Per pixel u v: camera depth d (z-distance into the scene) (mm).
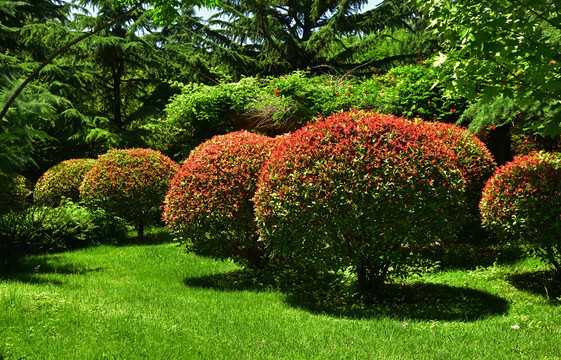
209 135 14250
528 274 7102
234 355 3961
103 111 23938
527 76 4758
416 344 4348
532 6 4461
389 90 11500
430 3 5297
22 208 10578
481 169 8953
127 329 4457
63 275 7637
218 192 7422
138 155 11750
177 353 3889
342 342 4395
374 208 5734
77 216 10930
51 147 20297
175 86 22484
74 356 3742
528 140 12570
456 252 8875
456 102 10711
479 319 5289
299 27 24938
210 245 7699
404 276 6652
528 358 3947
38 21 21344
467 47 4891
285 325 4988
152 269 8398
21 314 4676
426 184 5781
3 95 9078
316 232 5918
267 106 12344
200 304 5832
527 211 6434
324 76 12805
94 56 21375
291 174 6113
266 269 8008
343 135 6086
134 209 11484
